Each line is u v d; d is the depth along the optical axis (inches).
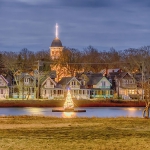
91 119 2335.1
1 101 4790.8
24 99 5251.0
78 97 5836.6
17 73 5846.5
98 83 6092.5
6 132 1723.7
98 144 1435.8
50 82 5841.5
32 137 1585.9
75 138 1566.2
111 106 5004.9
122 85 6156.5
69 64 6594.5
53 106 4857.3
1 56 6476.4
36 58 7519.7
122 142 1480.1
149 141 1503.4
